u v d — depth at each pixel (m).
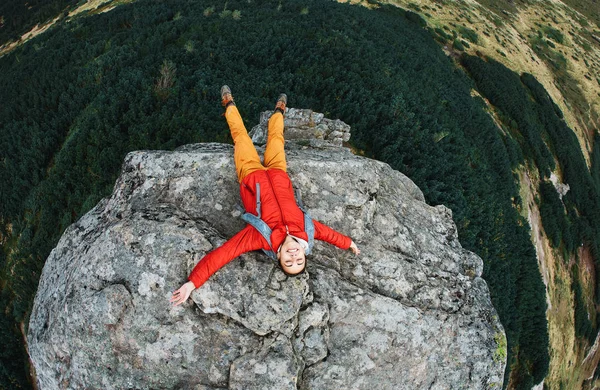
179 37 24.05
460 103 28.14
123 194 5.34
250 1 30.97
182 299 4.01
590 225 33.19
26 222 19.02
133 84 19.98
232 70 21.20
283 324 4.35
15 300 18.12
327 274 4.74
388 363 4.66
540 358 22.36
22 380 17.05
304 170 5.44
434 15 43.97
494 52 43.22
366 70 22.88
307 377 4.43
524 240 22.67
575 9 64.81
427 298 5.03
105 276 4.45
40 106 24.05
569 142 37.62
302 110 9.97
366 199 5.48
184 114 17.78
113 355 4.39
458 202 18.59
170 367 4.36
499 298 19.86
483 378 4.92
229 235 4.88
